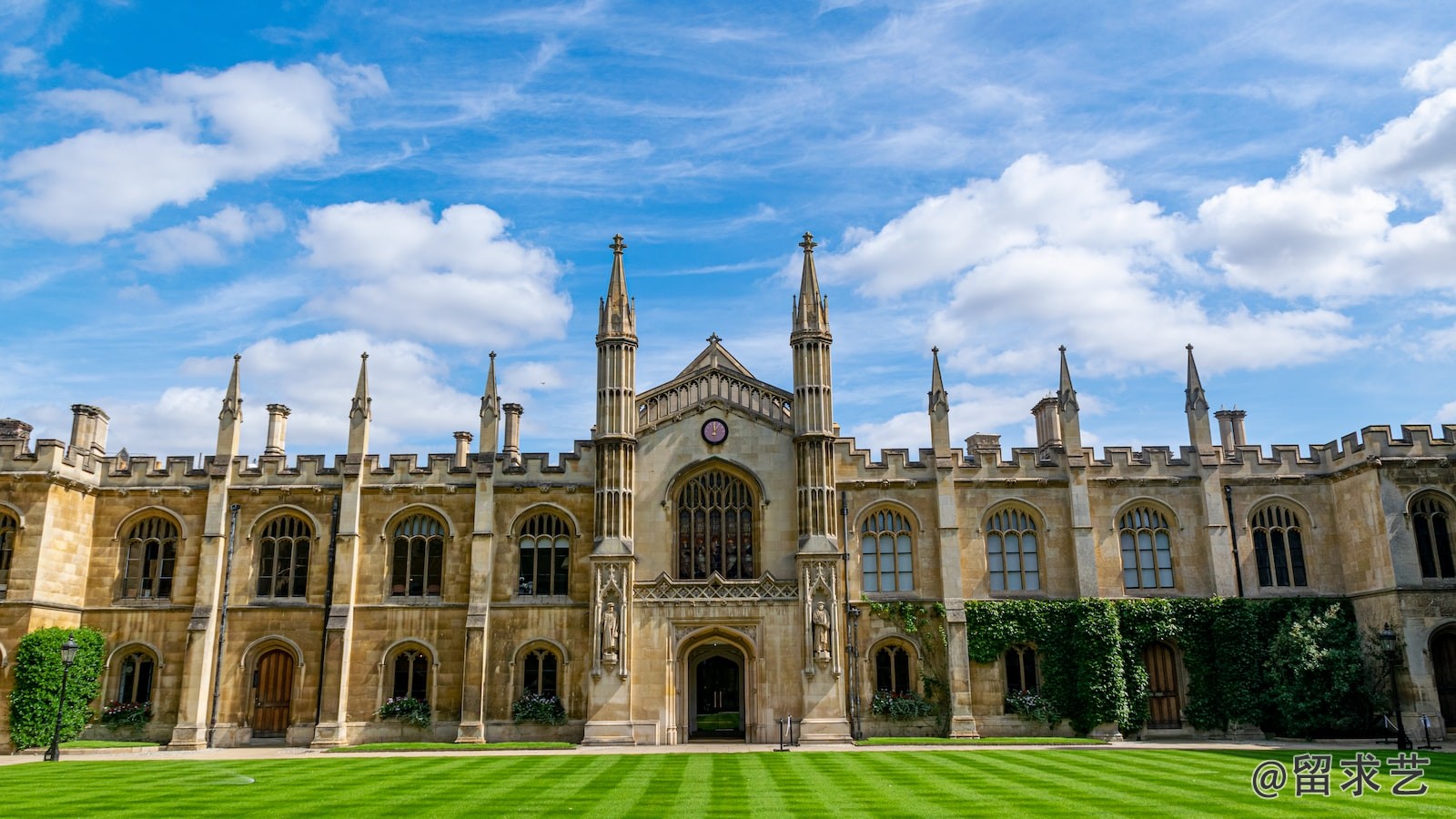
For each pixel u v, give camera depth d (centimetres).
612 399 4812
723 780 2834
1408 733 4266
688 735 4638
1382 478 4488
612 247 5059
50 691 4422
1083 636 4625
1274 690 4509
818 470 4703
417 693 4772
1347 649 4522
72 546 4775
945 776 2867
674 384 4966
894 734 4600
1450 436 4566
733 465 4825
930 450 4928
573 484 4900
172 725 4709
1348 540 4719
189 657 4681
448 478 4947
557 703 4650
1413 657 4284
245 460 5006
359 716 4691
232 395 5047
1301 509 4847
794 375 4841
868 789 2602
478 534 4803
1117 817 2120
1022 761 3309
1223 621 4644
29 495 4628
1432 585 4356
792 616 4591
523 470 4928
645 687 4534
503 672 4700
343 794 2580
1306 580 4788
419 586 4884
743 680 4653
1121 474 4894
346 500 4875
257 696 4794
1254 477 4878
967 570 4806
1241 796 2408
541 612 4753
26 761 3841
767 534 4747
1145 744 4106
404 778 2939
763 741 4478
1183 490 4881
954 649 4616
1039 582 4822
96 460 4959
